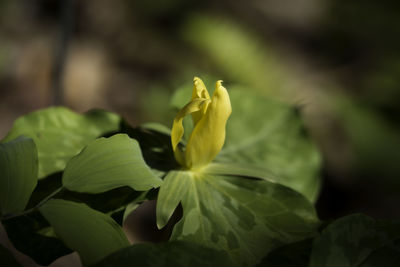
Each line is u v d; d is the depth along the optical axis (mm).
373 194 1444
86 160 481
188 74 1588
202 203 508
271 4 2201
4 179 468
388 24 2033
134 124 1463
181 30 1711
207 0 2021
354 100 1727
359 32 2082
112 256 445
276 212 513
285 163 599
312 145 611
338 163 1502
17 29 1670
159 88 1547
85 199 504
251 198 518
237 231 498
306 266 482
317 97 1707
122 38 1816
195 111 517
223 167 532
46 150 529
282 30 2119
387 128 1577
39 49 1623
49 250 487
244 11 2113
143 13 1905
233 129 609
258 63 1567
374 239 473
